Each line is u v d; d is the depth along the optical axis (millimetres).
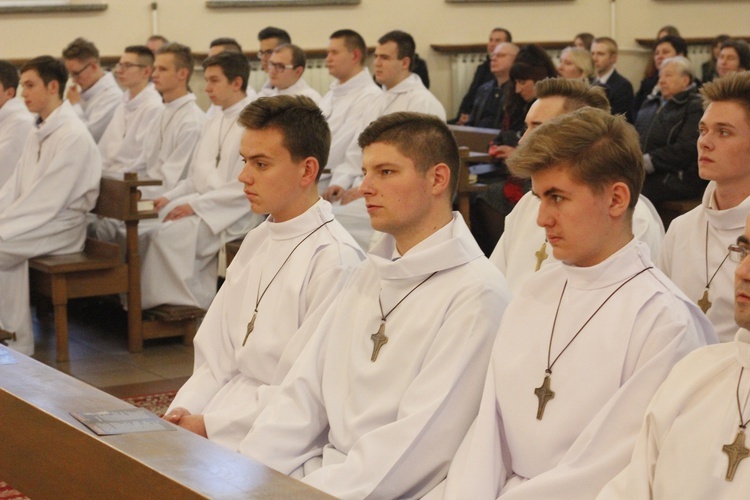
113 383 5910
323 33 12594
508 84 8172
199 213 7043
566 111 3734
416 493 2832
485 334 2877
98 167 6867
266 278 3674
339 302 3238
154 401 5520
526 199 3898
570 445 2609
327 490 2730
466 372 2861
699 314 2662
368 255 3141
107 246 6656
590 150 2574
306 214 3680
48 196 6660
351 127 8125
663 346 2525
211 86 7512
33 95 6871
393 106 7910
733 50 9617
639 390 2477
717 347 2346
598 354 2611
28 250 6562
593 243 2635
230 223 7117
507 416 2713
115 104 9469
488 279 2973
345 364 3131
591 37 12344
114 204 6699
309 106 3711
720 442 2232
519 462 2691
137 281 6617
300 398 3115
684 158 7281
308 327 3439
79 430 2414
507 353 2762
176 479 2078
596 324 2643
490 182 7238
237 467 2168
